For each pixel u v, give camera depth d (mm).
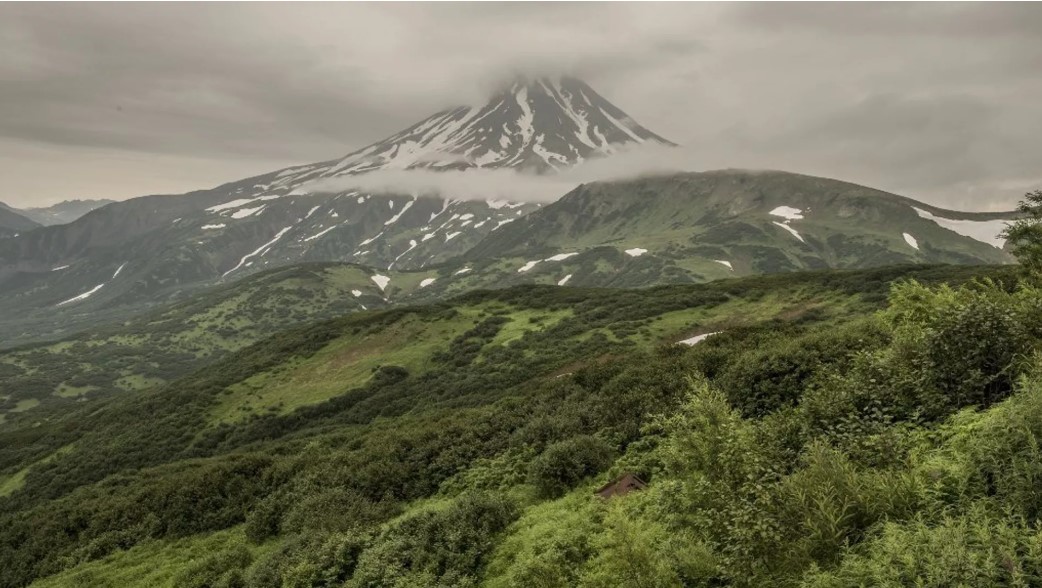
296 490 28719
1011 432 7707
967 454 8125
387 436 35875
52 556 32281
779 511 8148
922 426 10945
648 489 14867
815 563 7211
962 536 6336
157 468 51031
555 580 11727
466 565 14906
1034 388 7891
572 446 20250
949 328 11320
